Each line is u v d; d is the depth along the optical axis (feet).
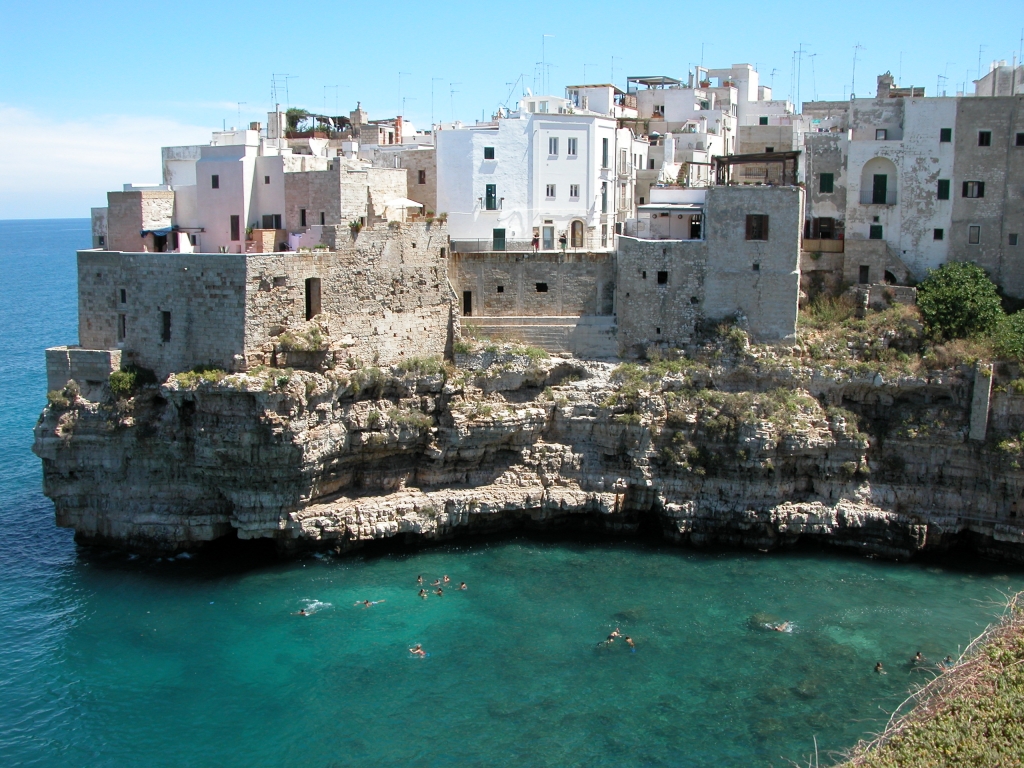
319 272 209.77
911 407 222.89
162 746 151.12
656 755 147.84
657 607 191.21
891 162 255.29
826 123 311.27
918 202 253.44
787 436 215.31
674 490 222.69
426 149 261.03
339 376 209.15
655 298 236.63
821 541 221.46
